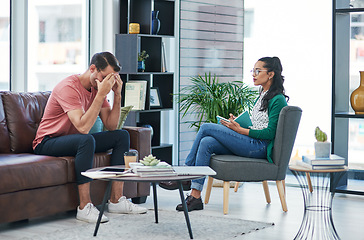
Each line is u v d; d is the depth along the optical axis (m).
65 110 4.29
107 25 6.00
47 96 4.87
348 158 5.84
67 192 4.21
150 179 3.47
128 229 3.95
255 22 6.54
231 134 4.65
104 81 4.25
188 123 6.55
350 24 5.68
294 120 4.56
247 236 3.83
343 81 5.53
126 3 6.04
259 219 4.38
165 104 6.20
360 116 5.24
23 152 4.58
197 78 6.59
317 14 6.14
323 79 6.14
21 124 4.57
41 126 4.49
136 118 5.77
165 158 6.14
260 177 4.54
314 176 6.15
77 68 6.01
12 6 5.29
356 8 5.25
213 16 6.66
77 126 4.23
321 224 4.19
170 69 6.49
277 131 4.57
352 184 5.70
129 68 5.76
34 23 5.49
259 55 6.55
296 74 6.27
